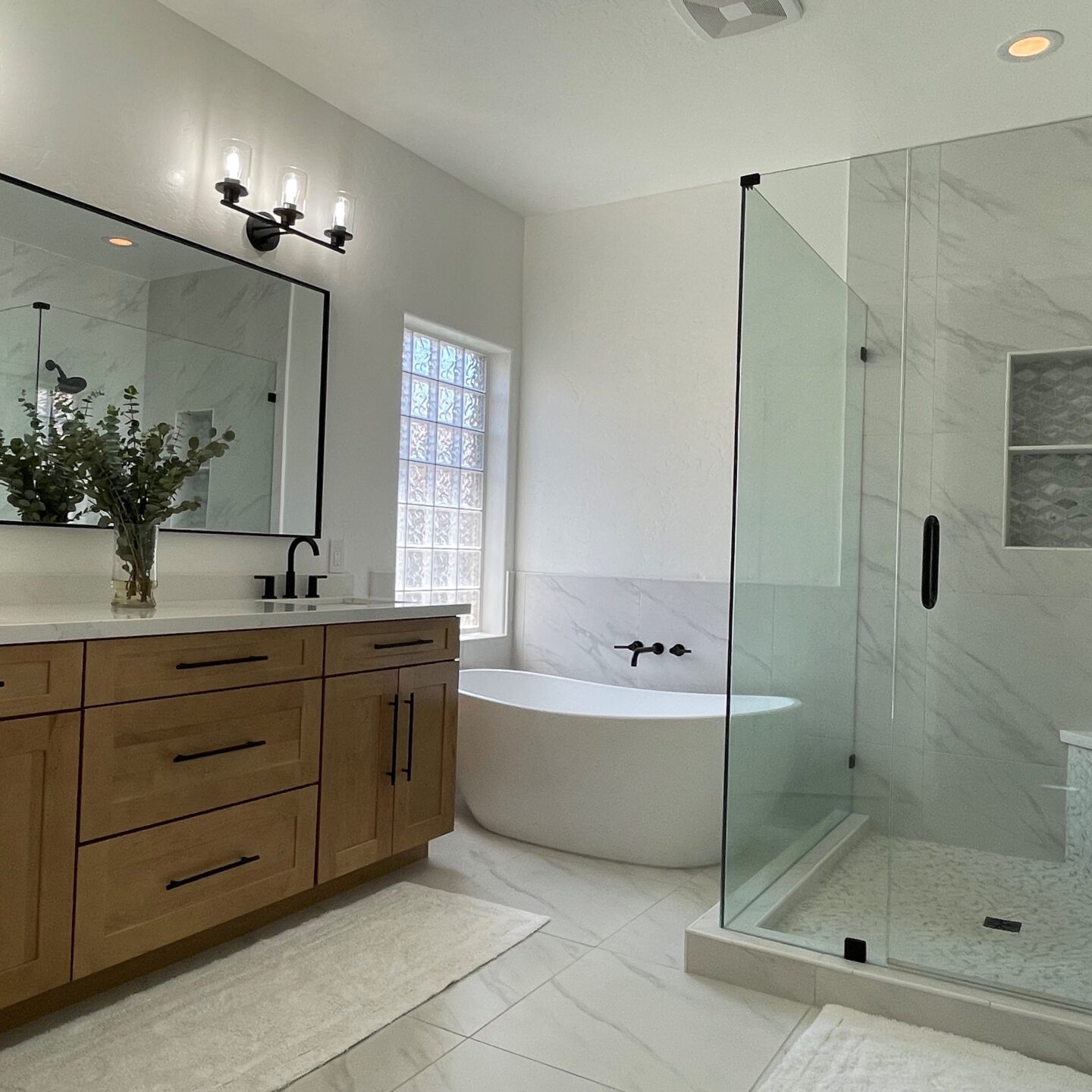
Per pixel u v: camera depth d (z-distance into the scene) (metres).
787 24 2.85
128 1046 1.97
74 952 2.02
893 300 2.75
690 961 2.44
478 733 3.52
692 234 4.22
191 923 2.29
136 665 2.15
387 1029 2.10
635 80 3.25
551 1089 1.88
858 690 2.69
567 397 4.51
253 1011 2.14
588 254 4.48
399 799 2.97
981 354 2.53
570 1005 2.24
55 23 2.58
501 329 4.48
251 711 2.44
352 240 3.59
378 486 3.72
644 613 4.27
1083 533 2.35
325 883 2.80
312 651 2.63
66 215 2.58
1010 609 2.42
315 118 3.41
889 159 2.68
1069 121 2.40
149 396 2.79
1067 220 2.41
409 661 3.00
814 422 2.89
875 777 2.59
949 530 2.54
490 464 4.61
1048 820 2.32
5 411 2.43
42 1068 1.87
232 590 3.11
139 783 2.16
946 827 2.46
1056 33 2.85
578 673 4.43
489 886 3.00
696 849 3.23
